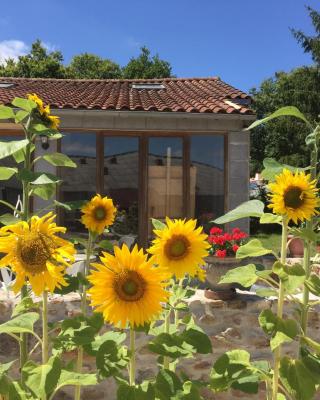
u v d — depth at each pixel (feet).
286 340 5.92
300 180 5.87
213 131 27.61
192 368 12.21
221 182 27.94
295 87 61.16
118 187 27.99
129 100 30.01
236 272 6.77
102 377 6.12
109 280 5.55
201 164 28.07
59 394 11.92
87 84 41.93
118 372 6.53
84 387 11.91
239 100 29.53
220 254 12.39
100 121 27.09
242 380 6.72
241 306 12.44
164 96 32.99
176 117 26.66
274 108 70.18
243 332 12.39
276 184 5.99
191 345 6.35
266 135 71.92
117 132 27.86
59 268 5.56
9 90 35.42
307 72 60.03
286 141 64.64
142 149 28.02
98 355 6.15
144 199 28.07
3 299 11.93
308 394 6.15
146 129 27.32
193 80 43.06
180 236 6.08
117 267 5.60
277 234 43.75
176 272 6.05
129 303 5.53
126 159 28.02
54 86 39.83
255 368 6.59
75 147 27.63
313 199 5.90
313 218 6.81
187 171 28.07
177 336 6.45
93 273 5.57
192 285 13.71
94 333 6.48
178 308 7.25
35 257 5.55
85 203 7.89
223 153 27.94
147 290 5.56
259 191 43.01
